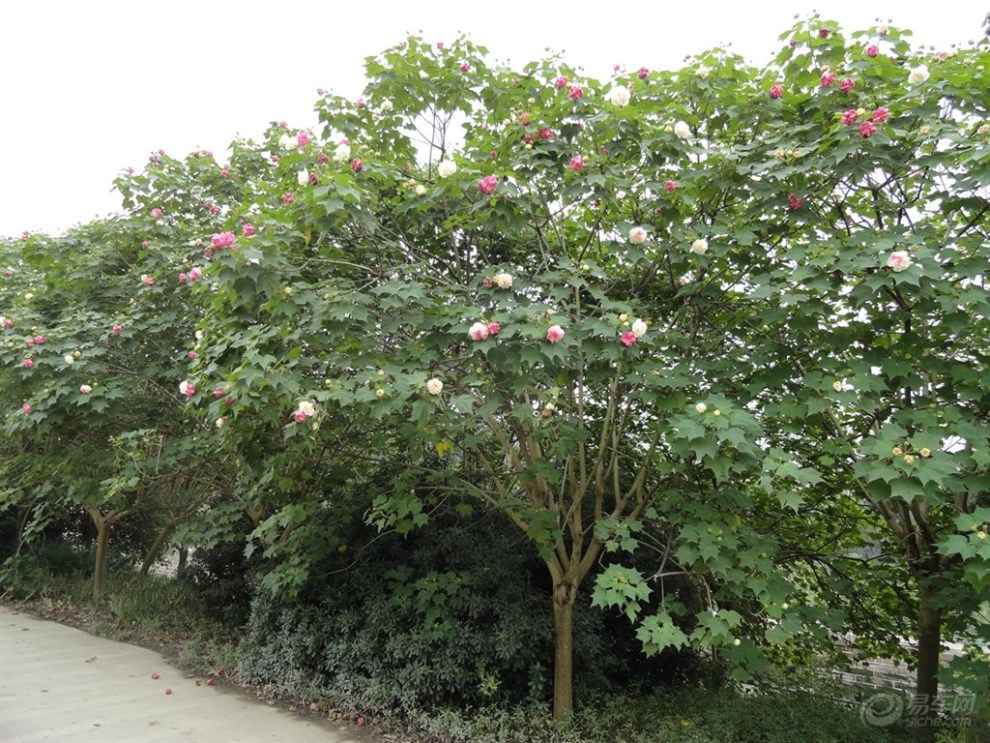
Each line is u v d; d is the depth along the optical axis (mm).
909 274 3080
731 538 3586
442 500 5328
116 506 6777
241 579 7453
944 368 3594
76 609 8352
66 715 4645
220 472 6500
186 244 6043
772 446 4109
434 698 4719
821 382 3430
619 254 4227
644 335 3625
